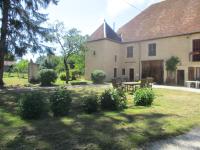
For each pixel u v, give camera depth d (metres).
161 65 28.59
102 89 17.39
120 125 6.66
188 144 5.39
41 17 21.00
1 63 18.44
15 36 19.38
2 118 7.40
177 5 30.88
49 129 6.18
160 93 15.88
